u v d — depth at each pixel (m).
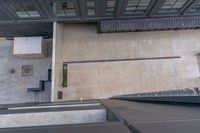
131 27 14.27
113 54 14.66
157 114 2.12
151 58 14.55
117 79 14.30
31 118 3.26
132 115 2.11
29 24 14.26
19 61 15.94
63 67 14.47
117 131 1.38
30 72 15.71
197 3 12.56
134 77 14.32
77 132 1.39
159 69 14.41
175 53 14.59
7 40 16.36
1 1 11.25
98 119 3.40
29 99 15.35
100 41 14.84
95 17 13.80
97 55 14.65
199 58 14.55
